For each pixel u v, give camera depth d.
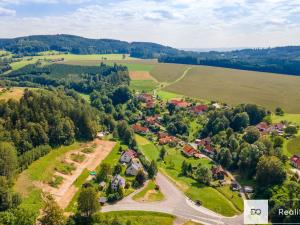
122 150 183.12
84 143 186.00
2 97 178.75
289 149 169.75
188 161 176.12
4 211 108.38
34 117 170.88
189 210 126.38
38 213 112.94
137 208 125.88
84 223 110.31
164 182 149.00
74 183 143.25
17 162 139.25
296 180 136.75
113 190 135.75
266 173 137.88
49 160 156.38
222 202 132.25
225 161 165.62
